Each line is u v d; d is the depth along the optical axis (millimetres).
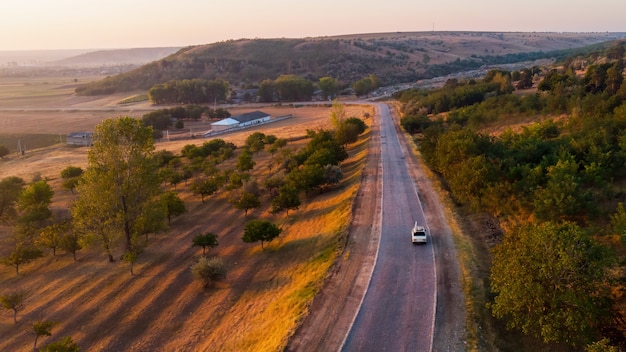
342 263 34812
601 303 21703
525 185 38969
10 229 57938
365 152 80688
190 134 151000
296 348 24188
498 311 23859
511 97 92375
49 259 47625
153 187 49656
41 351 27547
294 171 64812
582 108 66438
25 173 96812
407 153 76812
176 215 57562
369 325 25812
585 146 45062
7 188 62031
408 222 42938
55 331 34062
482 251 35156
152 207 49156
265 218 56594
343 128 93750
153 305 37000
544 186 39781
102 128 46219
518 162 46656
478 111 89062
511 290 22625
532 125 65750
